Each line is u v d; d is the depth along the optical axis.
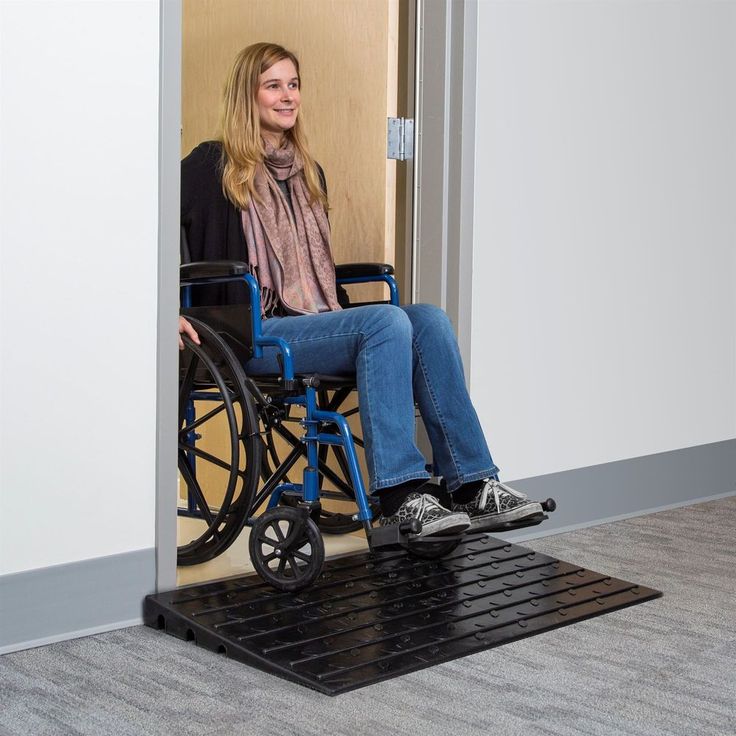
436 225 2.74
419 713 1.61
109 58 1.95
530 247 2.90
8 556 1.86
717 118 3.50
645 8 3.19
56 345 1.91
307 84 2.95
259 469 2.29
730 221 3.59
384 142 2.77
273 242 2.62
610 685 1.74
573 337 3.04
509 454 2.87
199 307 2.42
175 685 1.71
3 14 1.82
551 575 2.37
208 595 2.09
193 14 3.20
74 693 1.68
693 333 3.46
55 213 1.90
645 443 3.30
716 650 1.93
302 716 1.59
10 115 1.83
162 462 2.07
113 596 2.01
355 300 2.90
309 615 2.01
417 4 2.75
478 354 2.78
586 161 3.04
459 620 2.03
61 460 1.92
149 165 2.02
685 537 2.93
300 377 2.25
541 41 2.88
